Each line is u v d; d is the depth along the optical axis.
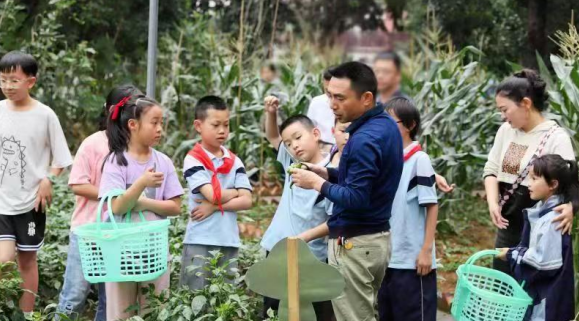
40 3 11.72
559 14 14.45
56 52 12.79
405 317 4.00
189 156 4.28
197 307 3.79
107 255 3.46
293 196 4.22
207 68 9.58
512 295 3.90
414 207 4.00
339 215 3.44
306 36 12.60
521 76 4.16
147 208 3.92
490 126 8.09
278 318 3.50
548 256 3.70
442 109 7.30
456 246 7.12
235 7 16.73
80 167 4.17
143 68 14.71
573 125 4.99
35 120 4.45
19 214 4.41
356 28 20.94
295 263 3.16
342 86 3.30
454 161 7.23
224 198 4.23
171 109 9.27
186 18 15.02
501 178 4.35
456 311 3.82
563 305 3.71
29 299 4.49
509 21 15.40
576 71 4.84
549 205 3.78
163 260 3.61
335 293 3.16
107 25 14.07
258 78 9.02
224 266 4.04
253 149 8.47
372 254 3.40
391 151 3.32
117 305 3.92
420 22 15.86
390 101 4.11
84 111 11.30
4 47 10.10
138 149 3.98
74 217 4.25
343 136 3.89
